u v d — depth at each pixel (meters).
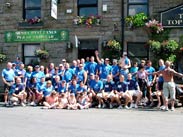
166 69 14.62
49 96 15.81
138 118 12.36
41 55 20.25
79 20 19.97
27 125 10.91
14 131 9.94
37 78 17.08
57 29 20.38
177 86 15.90
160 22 18.97
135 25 19.25
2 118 12.37
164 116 12.84
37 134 9.50
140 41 19.31
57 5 20.38
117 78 16.86
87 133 9.62
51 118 12.37
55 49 20.39
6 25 21.19
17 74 17.44
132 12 19.80
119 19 19.61
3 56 20.91
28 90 17.36
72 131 9.91
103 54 19.58
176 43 18.31
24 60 20.98
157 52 18.44
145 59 19.33
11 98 16.67
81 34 20.03
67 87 16.39
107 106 16.05
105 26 19.75
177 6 18.73
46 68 18.42
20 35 20.89
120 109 15.11
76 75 16.95
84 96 15.73
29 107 16.03
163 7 19.12
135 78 16.09
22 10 21.05
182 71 18.44
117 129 10.21
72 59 20.11
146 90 16.25
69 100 15.55
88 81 16.72
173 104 14.66
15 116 12.88
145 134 9.48
